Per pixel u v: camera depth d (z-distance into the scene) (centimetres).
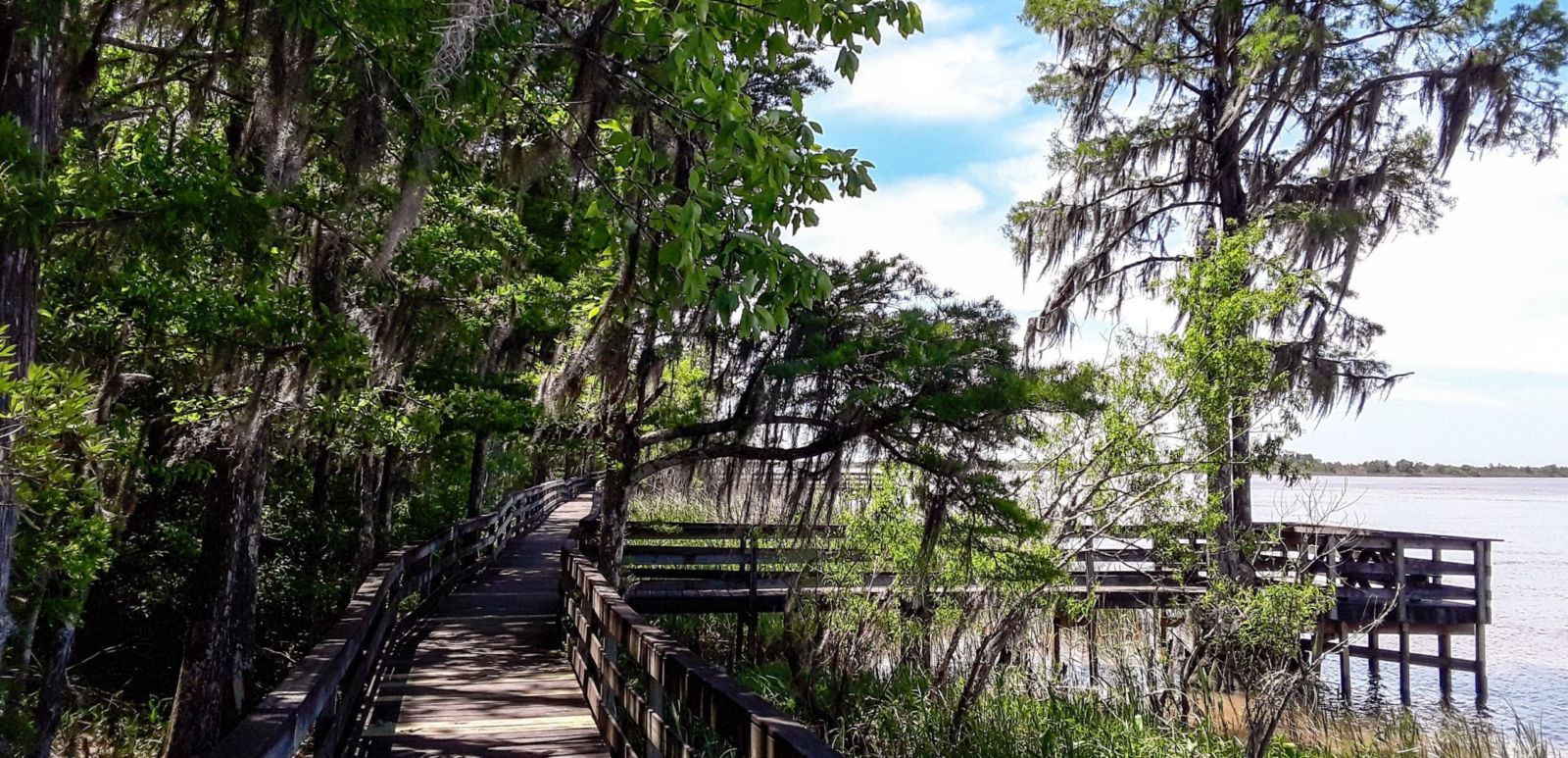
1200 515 1203
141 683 1158
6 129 375
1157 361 1186
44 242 450
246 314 652
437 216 901
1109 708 1111
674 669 441
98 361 752
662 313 471
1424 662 1650
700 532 1526
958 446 883
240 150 641
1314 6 1709
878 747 1024
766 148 377
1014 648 1220
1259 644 1173
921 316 891
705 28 345
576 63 527
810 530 1069
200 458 843
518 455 1316
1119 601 1428
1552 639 2327
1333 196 1753
